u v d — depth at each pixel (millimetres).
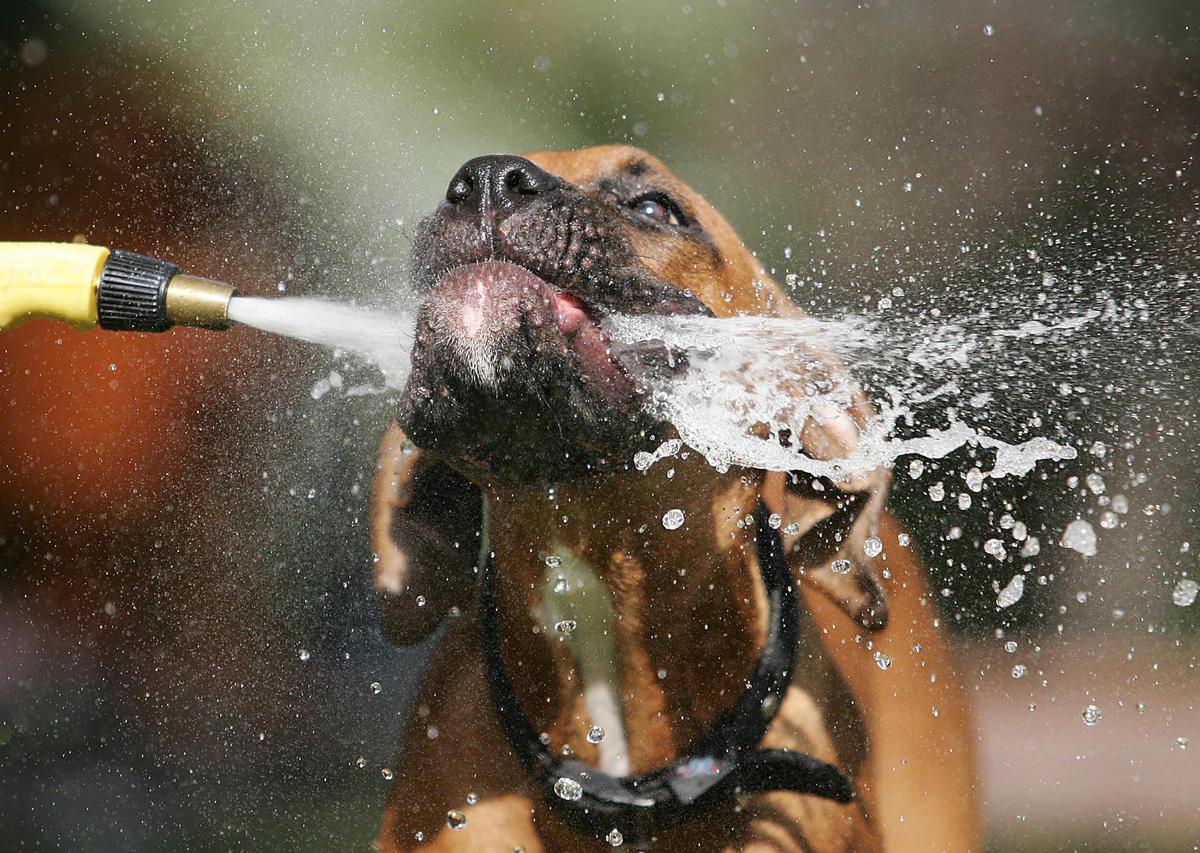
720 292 7051
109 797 8016
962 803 7020
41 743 8766
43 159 13508
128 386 11188
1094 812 7961
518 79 15789
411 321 6082
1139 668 9758
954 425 9586
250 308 5547
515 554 6246
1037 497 10773
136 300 5348
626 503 6043
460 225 5863
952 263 13023
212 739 8695
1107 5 15727
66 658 9570
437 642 7180
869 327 8055
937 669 7633
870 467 6738
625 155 7152
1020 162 14750
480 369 5473
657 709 6184
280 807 7809
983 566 10180
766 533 6453
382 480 7012
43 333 11523
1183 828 7773
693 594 6188
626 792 6055
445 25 15875
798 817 6125
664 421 5957
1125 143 14758
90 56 14195
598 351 5758
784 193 14336
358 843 7293
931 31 15984
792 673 6316
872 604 6660
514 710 6270
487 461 5855
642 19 16547
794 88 15859
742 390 6344
